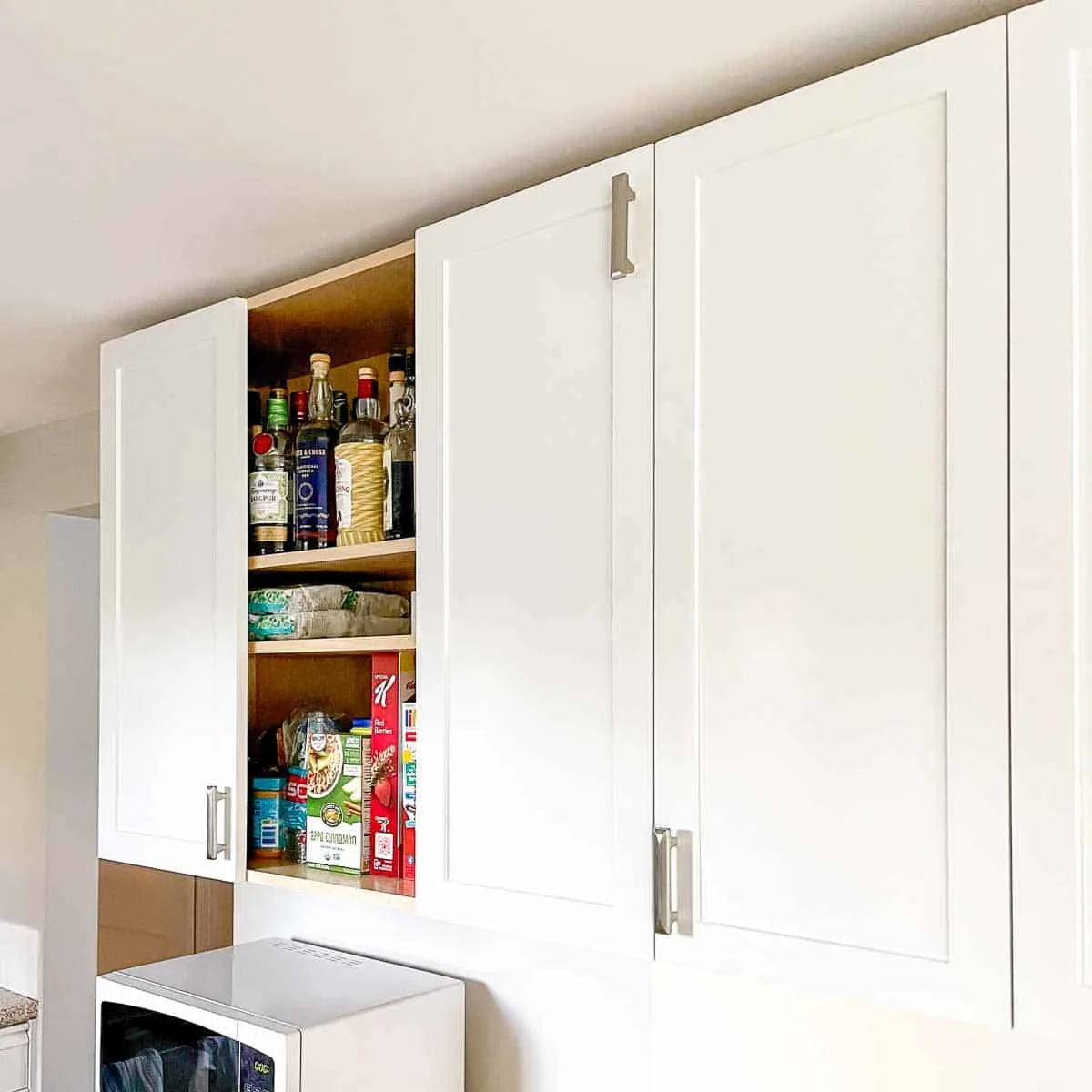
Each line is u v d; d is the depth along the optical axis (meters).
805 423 1.30
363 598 2.04
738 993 1.72
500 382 1.60
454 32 1.29
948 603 1.18
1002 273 1.16
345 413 2.09
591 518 1.49
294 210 1.77
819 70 1.37
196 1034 1.85
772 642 1.31
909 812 1.20
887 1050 1.58
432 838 1.64
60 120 1.49
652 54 1.33
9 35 1.30
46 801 3.28
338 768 1.94
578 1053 1.89
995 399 1.16
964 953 1.15
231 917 2.61
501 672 1.57
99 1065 2.02
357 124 1.50
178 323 2.11
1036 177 1.14
